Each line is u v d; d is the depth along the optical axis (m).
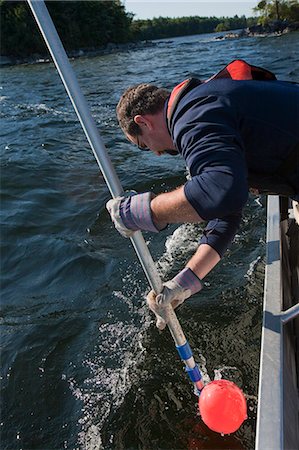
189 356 1.93
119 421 2.65
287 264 2.45
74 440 2.59
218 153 1.29
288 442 1.46
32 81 20.84
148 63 23.52
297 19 43.41
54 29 1.47
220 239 1.66
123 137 8.17
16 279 4.14
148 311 3.49
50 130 9.42
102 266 4.12
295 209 2.04
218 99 1.38
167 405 2.70
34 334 3.39
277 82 1.49
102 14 49.12
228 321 3.28
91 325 3.43
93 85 16.41
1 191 6.01
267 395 1.53
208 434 2.48
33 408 2.81
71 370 3.04
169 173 6.12
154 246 4.32
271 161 1.45
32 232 4.89
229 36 45.69
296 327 2.18
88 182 6.17
